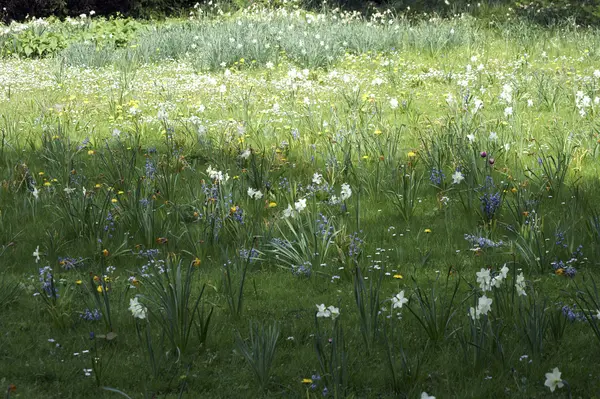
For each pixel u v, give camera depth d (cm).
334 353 504
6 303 633
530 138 1059
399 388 504
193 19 2419
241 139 1040
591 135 1040
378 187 893
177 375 527
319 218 774
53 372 528
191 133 1128
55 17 2823
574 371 519
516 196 814
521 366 525
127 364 539
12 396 495
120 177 909
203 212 807
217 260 730
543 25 2039
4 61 1792
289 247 732
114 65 1712
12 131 1156
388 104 1289
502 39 1898
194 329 586
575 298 622
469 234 771
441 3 2402
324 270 694
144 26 2203
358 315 599
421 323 561
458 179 803
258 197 780
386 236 777
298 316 610
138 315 549
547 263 687
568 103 1283
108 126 1205
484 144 993
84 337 580
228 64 1662
